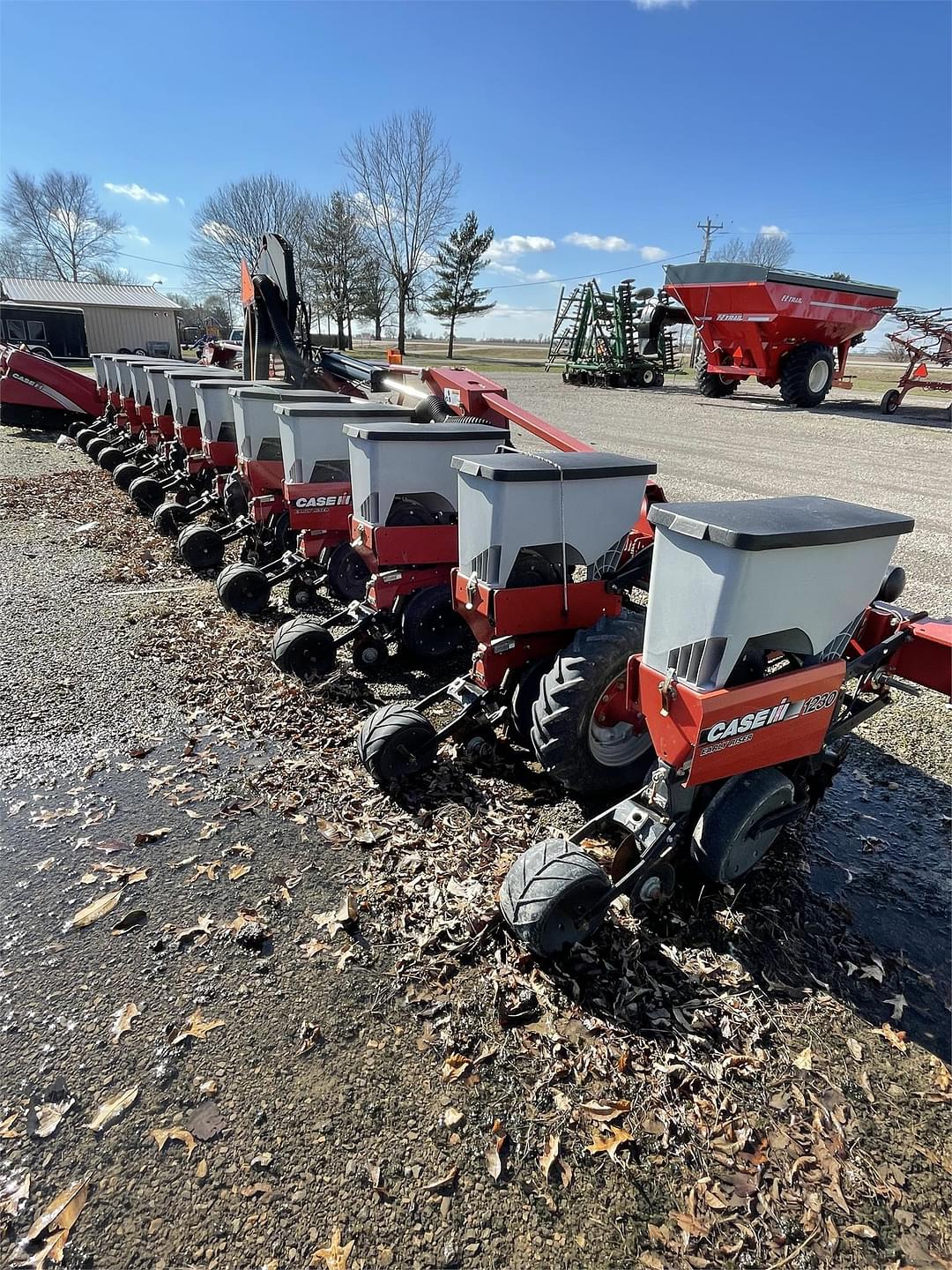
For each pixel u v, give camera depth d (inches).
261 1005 95.6
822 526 92.5
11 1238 71.3
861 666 122.3
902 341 708.0
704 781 99.0
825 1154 80.0
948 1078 89.3
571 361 1059.3
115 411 478.9
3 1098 83.6
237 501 290.5
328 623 184.9
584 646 127.6
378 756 134.9
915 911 117.2
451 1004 96.3
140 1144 79.3
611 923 110.9
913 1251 71.9
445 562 184.7
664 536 95.1
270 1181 76.0
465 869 120.8
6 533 305.4
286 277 314.3
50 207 2726.4
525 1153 79.0
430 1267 69.2
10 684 178.7
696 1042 92.1
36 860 121.0
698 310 709.3
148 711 169.8
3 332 1242.0
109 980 99.0
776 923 113.0
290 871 119.7
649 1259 70.2
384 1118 82.1
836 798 146.7
